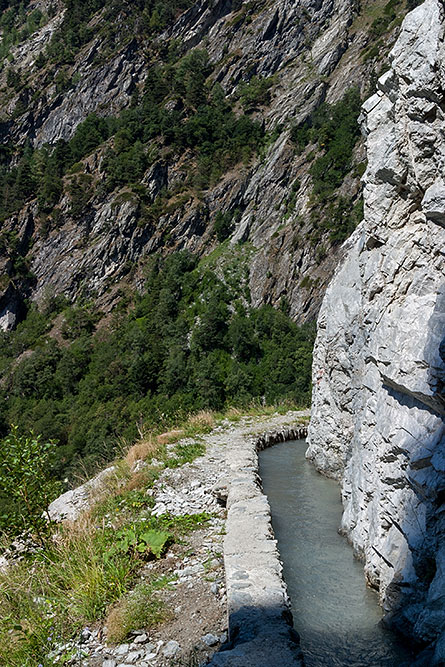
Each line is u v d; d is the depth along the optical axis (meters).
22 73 161.75
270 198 90.12
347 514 7.07
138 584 5.74
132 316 83.19
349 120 88.56
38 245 103.56
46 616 5.39
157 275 88.25
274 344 65.50
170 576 5.89
